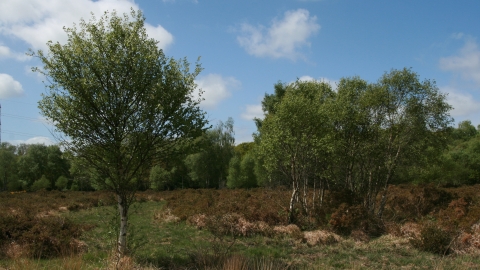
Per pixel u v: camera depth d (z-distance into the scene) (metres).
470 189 30.22
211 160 53.44
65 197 34.25
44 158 56.47
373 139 18.53
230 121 58.00
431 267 9.62
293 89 19.44
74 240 11.10
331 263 9.91
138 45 8.31
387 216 19.20
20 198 31.00
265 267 7.89
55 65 7.84
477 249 11.46
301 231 14.80
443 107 17.42
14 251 10.02
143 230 15.82
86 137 8.05
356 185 20.06
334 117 17.52
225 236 14.01
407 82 17.58
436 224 12.87
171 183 54.97
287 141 15.93
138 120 8.28
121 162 8.30
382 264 10.02
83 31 8.14
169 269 8.32
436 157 18.91
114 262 7.42
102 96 7.88
